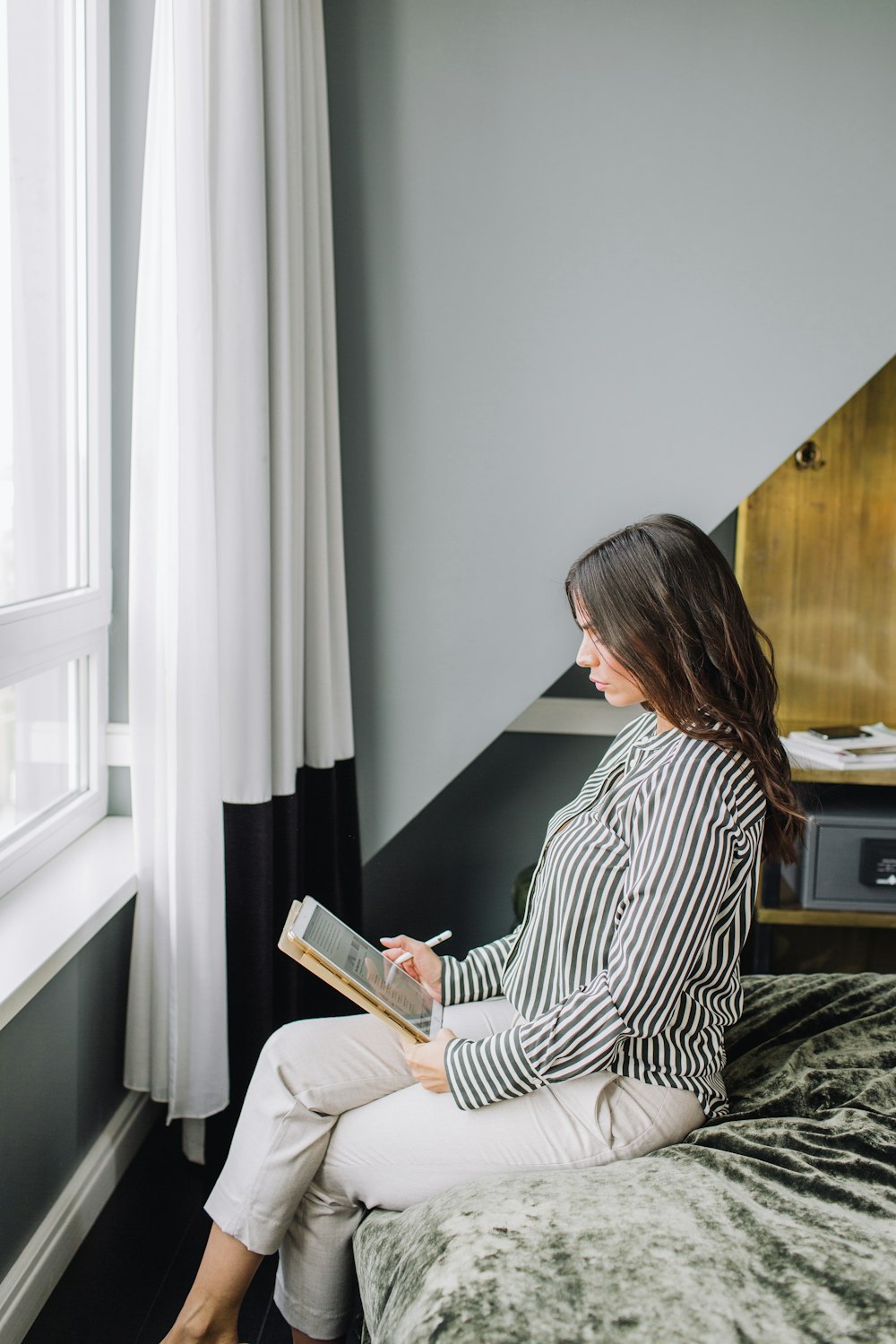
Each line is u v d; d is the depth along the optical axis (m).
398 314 2.52
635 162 2.45
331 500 2.43
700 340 2.49
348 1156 1.48
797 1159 1.34
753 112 2.42
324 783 2.42
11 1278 1.67
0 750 1.83
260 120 1.99
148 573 1.96
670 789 1.37
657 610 1.41
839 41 2.39
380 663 2.62
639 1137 1.41
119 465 2.19
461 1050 1.42
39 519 1.91
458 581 2.59
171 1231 1.96
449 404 2.54
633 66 2.42
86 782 2.23
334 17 2.44
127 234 2.12
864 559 3.03
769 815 1.50
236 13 1.94
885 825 2.68
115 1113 2.13
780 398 2.50
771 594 3.05
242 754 2.08
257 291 2.01
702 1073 1.46
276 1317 1.78
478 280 2.50
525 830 3.21
